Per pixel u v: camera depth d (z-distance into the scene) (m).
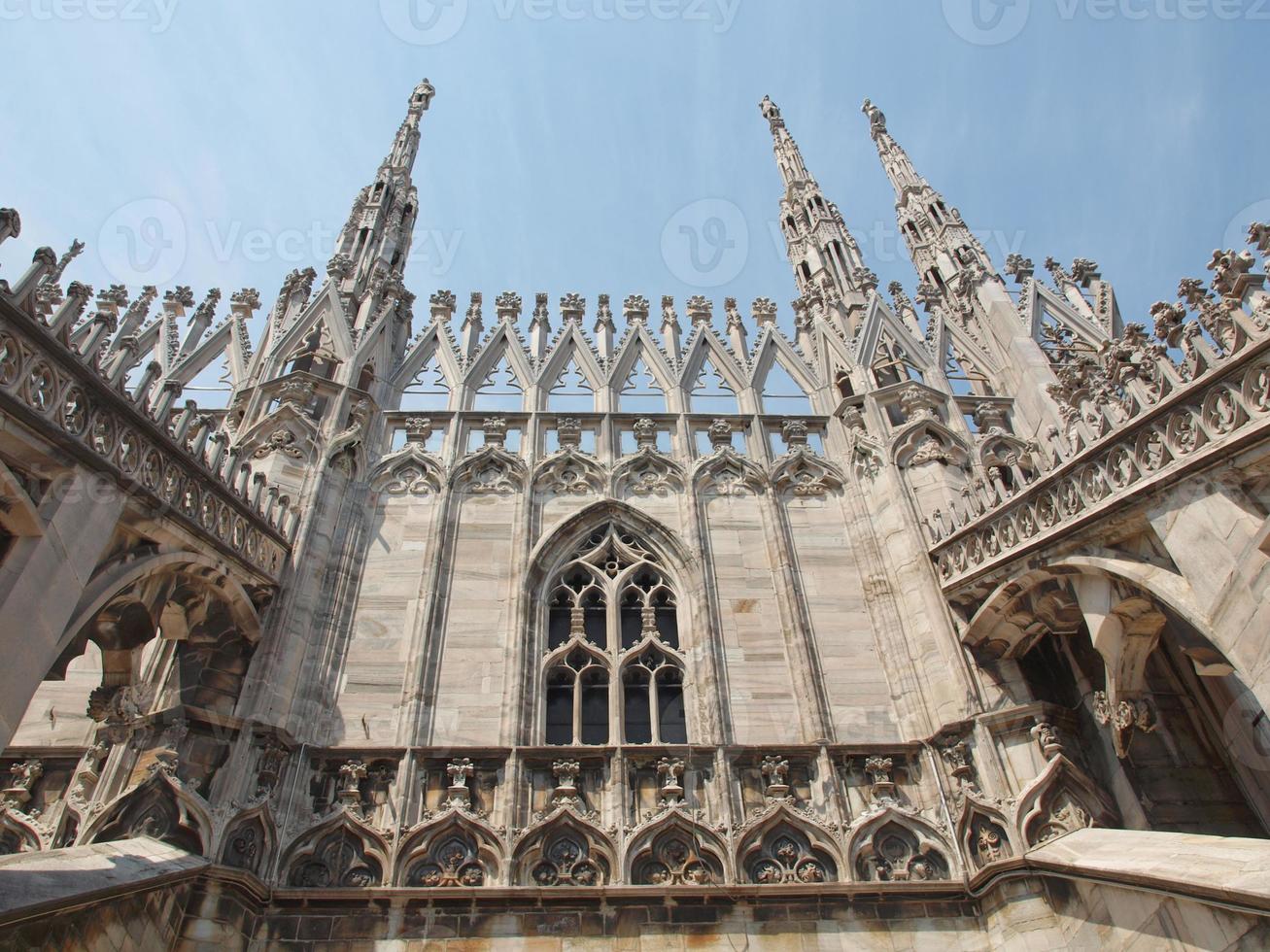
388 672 14.16
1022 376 18.94
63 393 9.02
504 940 11.03
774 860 12.08
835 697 14.26
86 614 9.52
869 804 12.77
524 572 15.59
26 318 8.41
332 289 20.16
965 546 14.00
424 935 11.00
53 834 11.27
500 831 12.03
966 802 12.21
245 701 12.60
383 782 12.64
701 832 12.20
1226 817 11.82
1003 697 13.13
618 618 15.29
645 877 11.80
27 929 7.82
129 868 9.52
